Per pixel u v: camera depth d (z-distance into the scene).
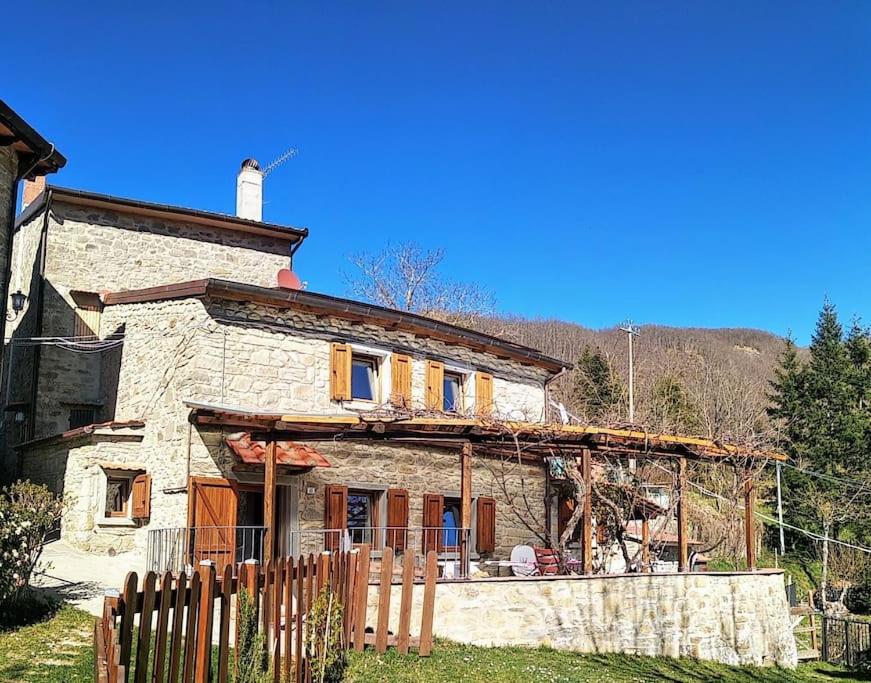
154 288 15.45
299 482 14.95
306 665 7.61
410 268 40.03
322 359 15.99
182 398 14.09
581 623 12.68
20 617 9.48
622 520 16.36
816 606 29.47
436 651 10.42
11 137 13.14
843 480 33.25
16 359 18.66
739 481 17.03
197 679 5.73
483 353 19.44
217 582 6.18
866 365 42.22
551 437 13.72
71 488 14.84
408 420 12.48
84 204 18.31
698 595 14.39
